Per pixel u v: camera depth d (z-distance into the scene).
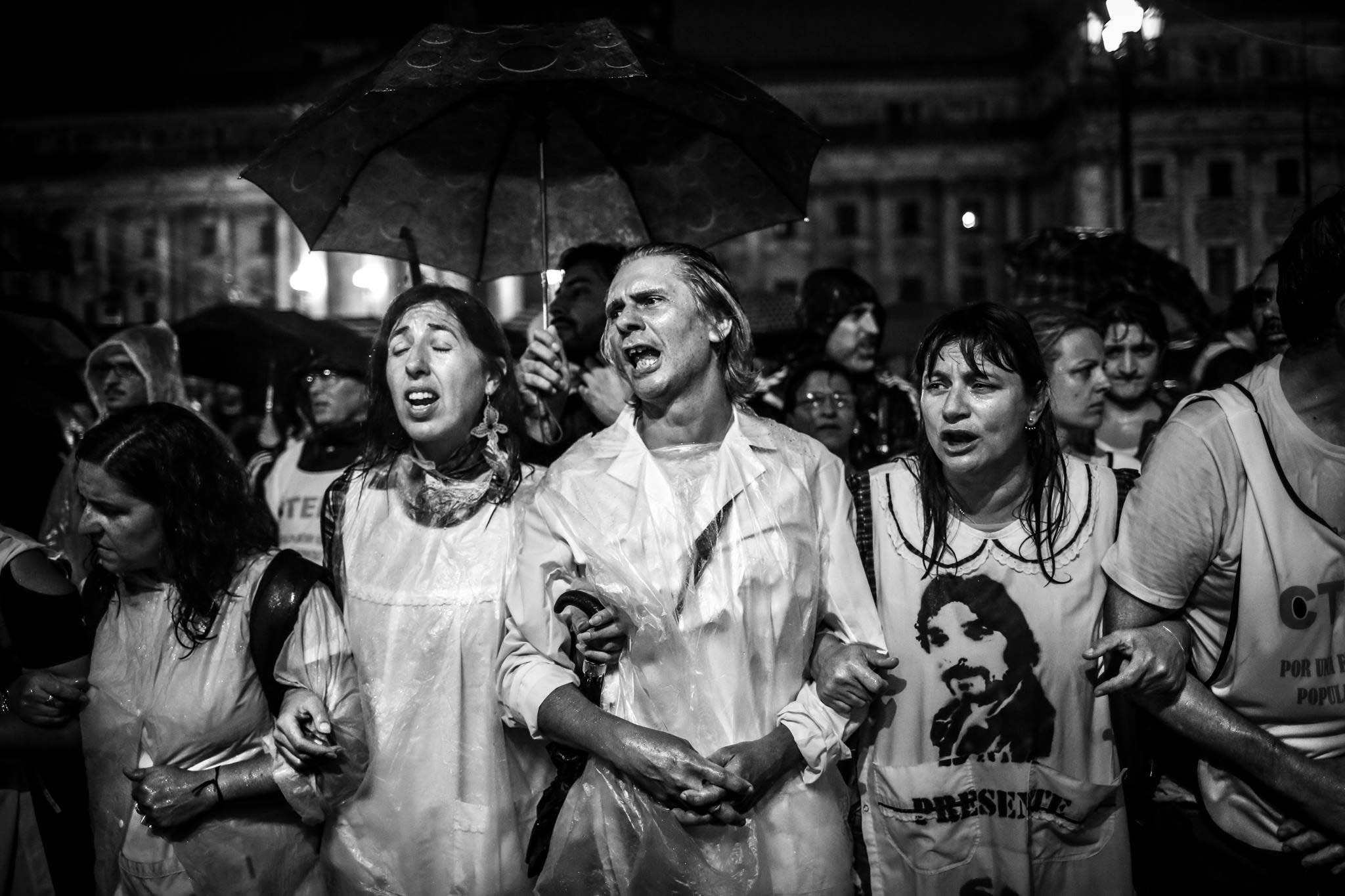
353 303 41.03
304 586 2.47
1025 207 47.06
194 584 2.44
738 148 3.04
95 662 2.52
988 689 2.29
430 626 2.43
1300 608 2.03
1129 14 10.32
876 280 47.75
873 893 2.36
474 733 2.40
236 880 2.36
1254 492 2.03
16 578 2.54
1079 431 3.49
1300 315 2.01
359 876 2.37
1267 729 2.09
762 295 8.51
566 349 3.27
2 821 2.63
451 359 2.51
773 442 2.38
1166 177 39.34
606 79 2.50
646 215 3.23
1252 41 38.16
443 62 2.54
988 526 2.35
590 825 2.16
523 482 2.56
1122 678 2.04
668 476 2.31
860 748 2.41
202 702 2.40
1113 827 2.31
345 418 4.40
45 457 4.23
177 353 4.20
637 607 2.20
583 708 2.16
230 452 2.61
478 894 2.34
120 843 2.43
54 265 5.06
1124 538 2.17
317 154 2.83
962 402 2.25
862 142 47.38
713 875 2.13
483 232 3.26
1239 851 2.13
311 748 2.29
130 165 46.88
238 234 47.19
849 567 2.34
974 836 2.29
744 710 2.21
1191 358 4.95
